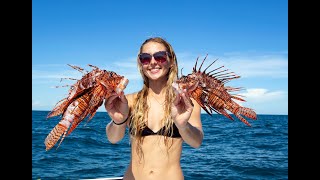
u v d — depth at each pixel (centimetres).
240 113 108
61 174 523
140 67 128
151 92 128
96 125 1398
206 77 105
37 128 1273
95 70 101
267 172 537
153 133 123
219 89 106
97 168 578
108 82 100
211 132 1335
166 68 123
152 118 125
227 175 510
